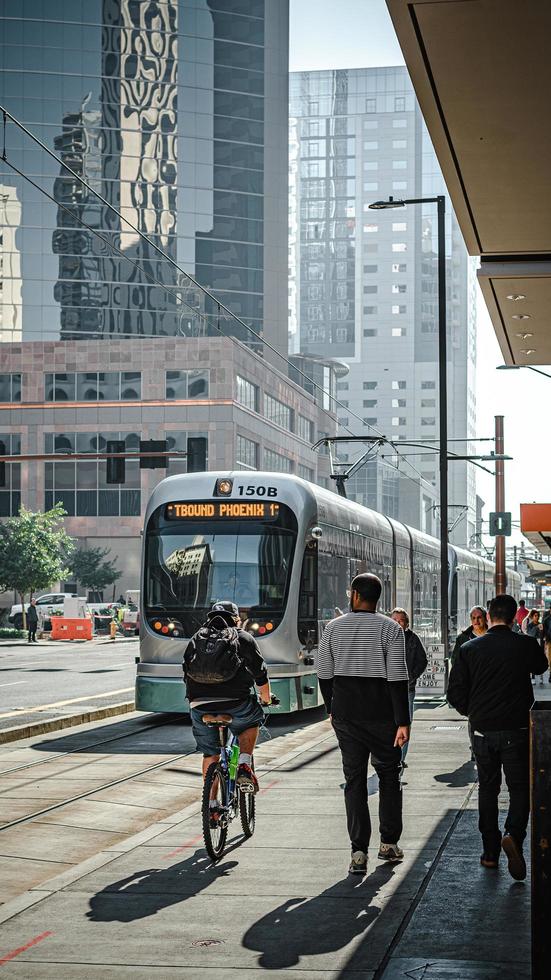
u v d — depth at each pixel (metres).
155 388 88.75
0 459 33.50
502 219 10.38
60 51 101.81
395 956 5.86
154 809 11.38
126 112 102.50
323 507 20.09
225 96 104.62
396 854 8.08
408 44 7.12
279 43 106.44
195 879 7.68
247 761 9.05
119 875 7.82
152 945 6.17
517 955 5.84
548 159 8.91
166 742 16.61
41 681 28.89
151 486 89.88
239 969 5.75
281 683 18.03
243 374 89.94
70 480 90.81
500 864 7.95
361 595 8.02
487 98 7.84
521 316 13.51
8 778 13.11
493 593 54.78
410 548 29.66
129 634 61.88
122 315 100.44
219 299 103.31
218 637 8.68
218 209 103.81
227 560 18.45
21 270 99.31
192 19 104.19
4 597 89.75
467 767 12.99
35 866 8.70
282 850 8.59
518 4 6.54
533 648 7.75
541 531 20.27
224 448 87.06
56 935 6.37
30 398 90.50
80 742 16.59
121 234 101.44
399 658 7.85
